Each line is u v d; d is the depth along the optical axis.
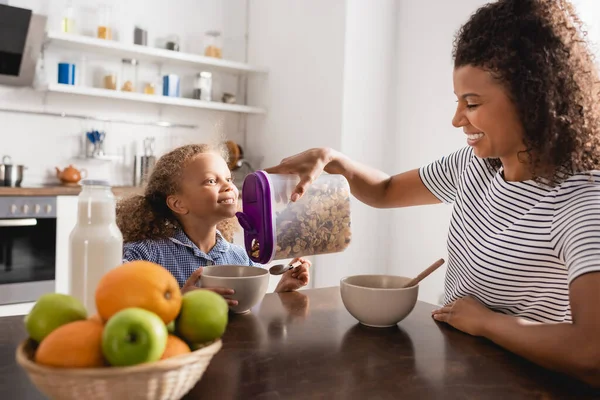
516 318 0.80
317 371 0.67
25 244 2.51
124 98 3.01
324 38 3.13
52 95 3.05
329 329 0.86
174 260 1.32
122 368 0.45
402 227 3.15
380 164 3.20
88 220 0.72
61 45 2.98
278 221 1.04
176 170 1.35
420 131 3.06
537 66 0.78
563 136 0.81
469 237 1.00
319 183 1.11
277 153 3.51
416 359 0.73
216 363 0.69
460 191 1.06
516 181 0.93
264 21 3.61
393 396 0.60
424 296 2.98
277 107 3.50
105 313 0.52
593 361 0.66
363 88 3.09
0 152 2.91
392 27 3.20
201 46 3.61
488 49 0.79
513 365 0.72
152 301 0.51
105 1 3.20
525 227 0.89
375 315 0.86
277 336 0.81
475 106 0.83
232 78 3.74
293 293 1.13
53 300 0.54
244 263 1.48
